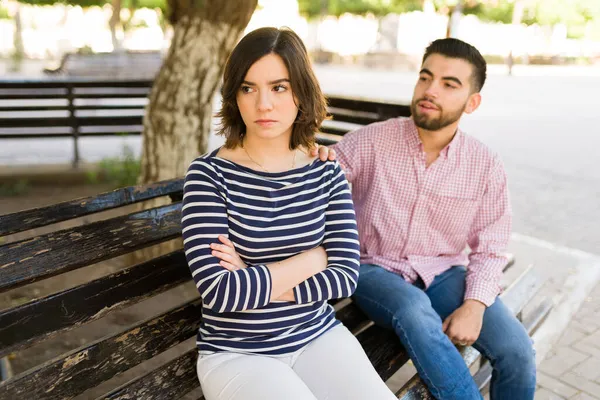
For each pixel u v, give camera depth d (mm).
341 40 34875
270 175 1652
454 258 2348
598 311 3564
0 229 1544
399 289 2037
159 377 1710
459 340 2029
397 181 2186
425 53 2145
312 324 1684
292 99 1631
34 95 6129
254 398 1444
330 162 1754
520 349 2002
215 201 1579
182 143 3943
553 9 31078
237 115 1686
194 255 1537
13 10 23328
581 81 19766
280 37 1603
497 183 2201
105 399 1592
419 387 1892
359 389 1550
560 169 7059
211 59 3820
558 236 4812
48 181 6074
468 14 28672
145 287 1782
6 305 3434
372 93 14422
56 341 3094
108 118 6480
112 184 6172
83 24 25719
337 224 1721
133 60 10344
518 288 2592
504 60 29125
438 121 2062
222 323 1599
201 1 3646
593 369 2939
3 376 2521
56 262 1580
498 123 10391
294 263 1614
